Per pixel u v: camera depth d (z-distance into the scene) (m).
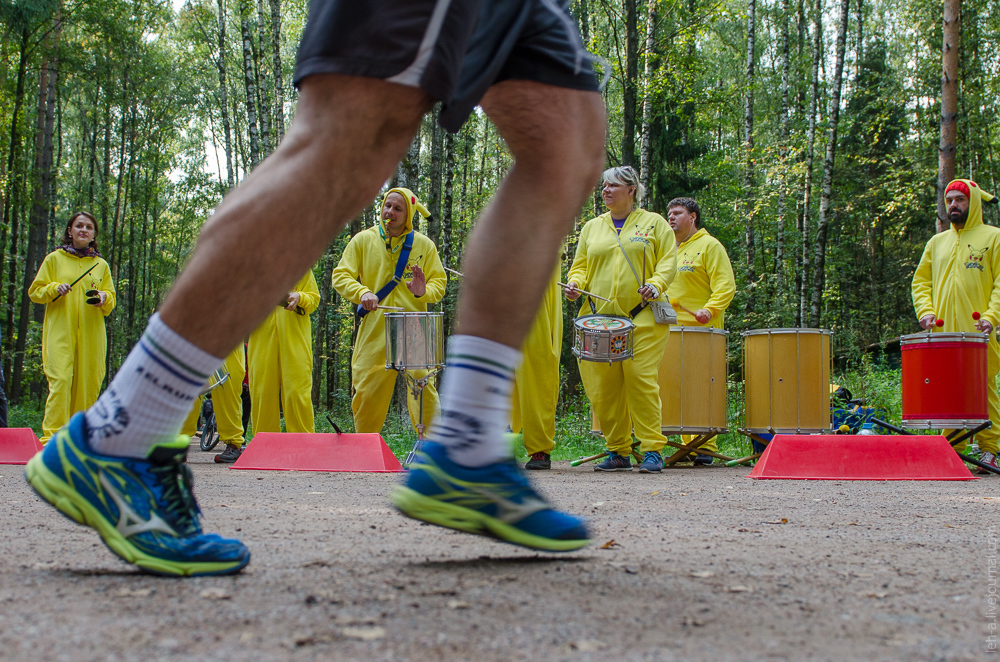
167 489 1.72
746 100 21.56
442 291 7.31
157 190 34.47
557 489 4.77
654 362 6.75
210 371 1.62
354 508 3.38
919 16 25.00
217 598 1.48
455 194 32.03
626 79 17.95
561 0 1.87
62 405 7.79
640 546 2.27
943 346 6.79
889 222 31.31
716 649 1.21
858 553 2.21
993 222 24.27
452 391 1.89
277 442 6.46
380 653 1.15
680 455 7.90
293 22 27.39
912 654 1.21
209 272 1.52
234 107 33.62
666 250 6.89
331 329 28.42
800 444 5.68
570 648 1.19
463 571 1.79
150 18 29.67
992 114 24.06
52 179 26.42
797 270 27.48
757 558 2.08
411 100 1.55
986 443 7.20
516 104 1.84
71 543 2.20
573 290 6.91
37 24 21.66
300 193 1.51
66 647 1.15
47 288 7.72
